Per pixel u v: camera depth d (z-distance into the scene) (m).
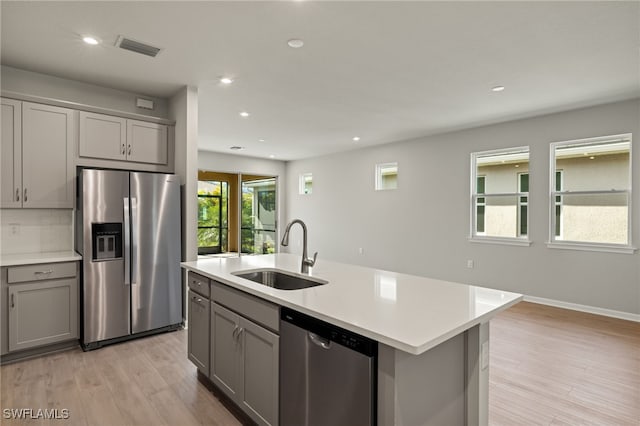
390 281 2.10
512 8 2.17
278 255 3.25
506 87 3.55
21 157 2.94
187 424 2.02
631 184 3.94
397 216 6.34
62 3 2.12
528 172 4.75
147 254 3.27
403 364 1.27
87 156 3.25
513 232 4.95
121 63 2.99
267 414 1.81
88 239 2.97
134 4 2.13
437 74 3.22
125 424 2.01
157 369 2.69
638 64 2.98
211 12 2.23
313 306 1.55
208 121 4.94
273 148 7.04
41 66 3.04
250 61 2.96
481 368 1.57
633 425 2.03
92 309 3.00
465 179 5.38
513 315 4.09
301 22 2.35
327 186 7.71
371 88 3.60
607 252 4.10
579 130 4.27
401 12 2.22
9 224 3.15
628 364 2.81
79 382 2.48
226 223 7.88
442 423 1.48
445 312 1.48
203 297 2.46
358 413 1.34
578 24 2.35
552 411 2.16
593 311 4.18
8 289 2.71
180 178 3.57
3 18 2.28
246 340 1.98
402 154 6.24
